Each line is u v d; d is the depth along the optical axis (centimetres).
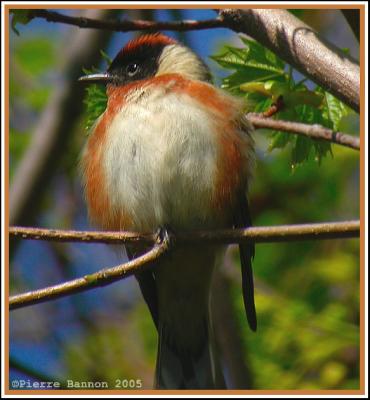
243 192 995
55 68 1490
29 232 840
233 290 1374
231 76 1030
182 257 1012
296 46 934
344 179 1443
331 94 945
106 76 1094
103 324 1488
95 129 1023
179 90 988
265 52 1031
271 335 1297
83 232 854
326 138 960
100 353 1423
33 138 1366
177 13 1319
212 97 985
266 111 1028
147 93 992
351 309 1348
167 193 968
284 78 1027
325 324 1293
